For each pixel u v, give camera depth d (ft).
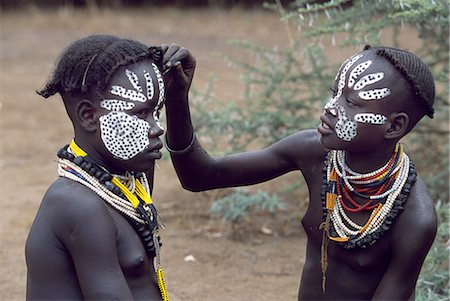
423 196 9.71
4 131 29.84
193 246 18.69
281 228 19.92
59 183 9.11
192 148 10.74
